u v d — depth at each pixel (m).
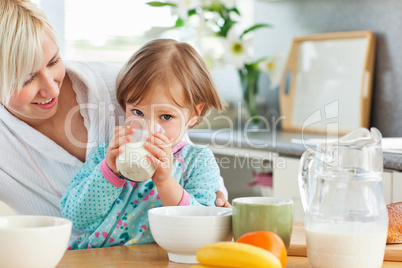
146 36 3.16
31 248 0.75
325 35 2.81
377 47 2.64
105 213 1.19
